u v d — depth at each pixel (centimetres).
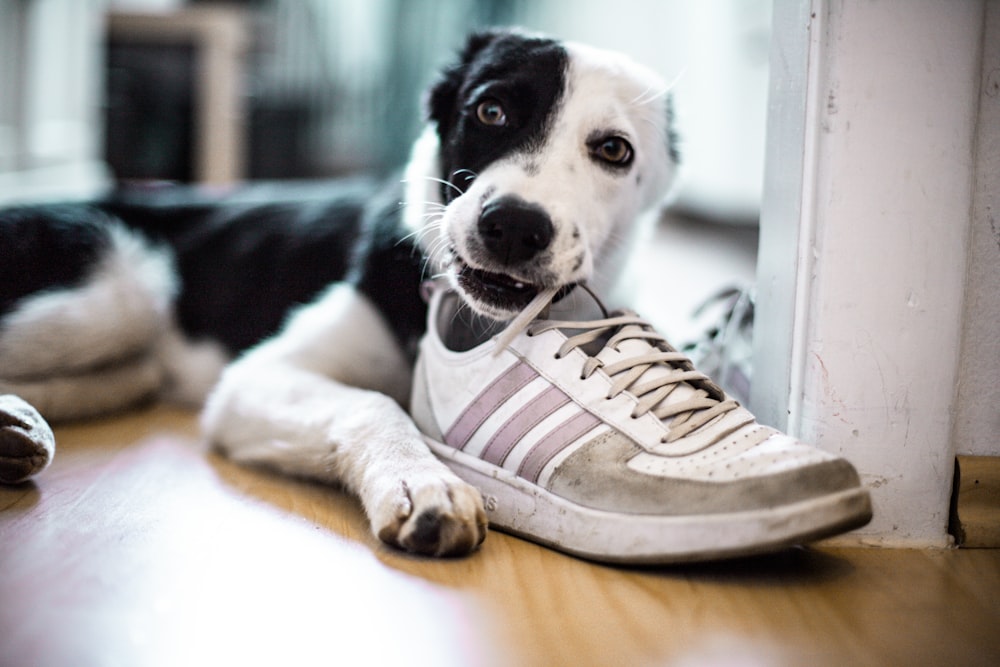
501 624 86
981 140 110
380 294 146
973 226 111
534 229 113
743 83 475
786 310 115
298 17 491
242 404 138
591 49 143
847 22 105
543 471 105
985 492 113
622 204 141
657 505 96
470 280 118
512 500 108
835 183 107
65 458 133
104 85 350
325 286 171
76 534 100
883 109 107
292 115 478
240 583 90
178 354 182
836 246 108
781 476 91
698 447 98
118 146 354
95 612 82
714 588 97
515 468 108
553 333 109
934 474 112
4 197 262
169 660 75
